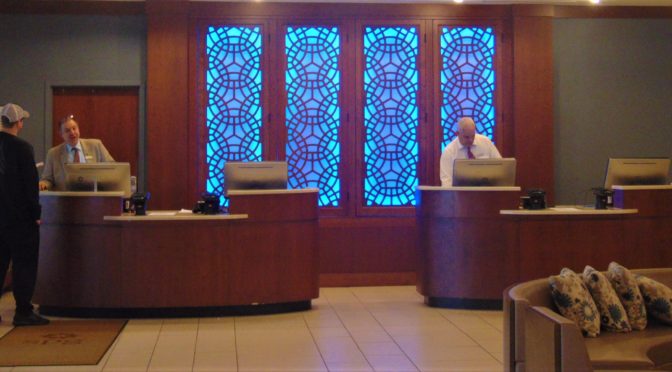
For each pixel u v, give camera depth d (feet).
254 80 28.19
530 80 28.66
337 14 28.30
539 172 28.71
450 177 24.81
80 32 27.96
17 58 27.76
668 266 22.89
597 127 29.60
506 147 28.94
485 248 22.44
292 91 28.30
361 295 25.81
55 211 21.45
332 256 28.17
